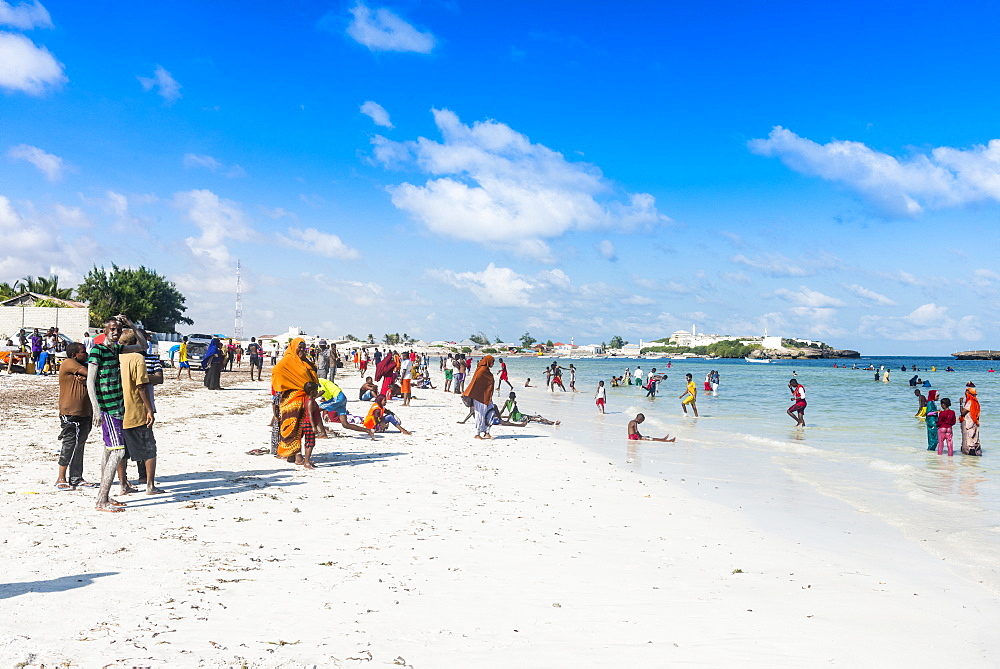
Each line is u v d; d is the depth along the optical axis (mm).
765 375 94688
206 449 12805
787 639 4891
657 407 32531
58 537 6449
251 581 5484
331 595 5250
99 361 7809
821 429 22625
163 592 5105
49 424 15023
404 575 5895
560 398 39344
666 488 11516
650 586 6016
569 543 7434
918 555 7641
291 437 11391
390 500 9203
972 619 5551
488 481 11258
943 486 12195
